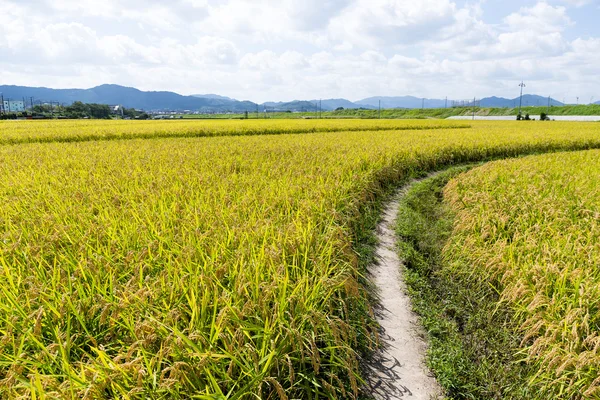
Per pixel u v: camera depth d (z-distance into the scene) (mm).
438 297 5316
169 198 6598
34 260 4082
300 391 3160
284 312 3387
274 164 10656
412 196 10539
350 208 7172
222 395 2543
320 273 4055
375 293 5250
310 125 36312
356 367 3574
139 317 3049
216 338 2865
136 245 4531
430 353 4004
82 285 3498
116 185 7605
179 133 24828
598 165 12320
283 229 5102
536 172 10898
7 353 2834
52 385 2422
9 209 5871
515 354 3807
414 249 6879
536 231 5773
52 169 9844
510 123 49969
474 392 3570
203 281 3469
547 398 3346
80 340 3107
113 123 41875
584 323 3479
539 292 4078
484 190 9016
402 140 19531
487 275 5133
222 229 4977
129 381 2596
